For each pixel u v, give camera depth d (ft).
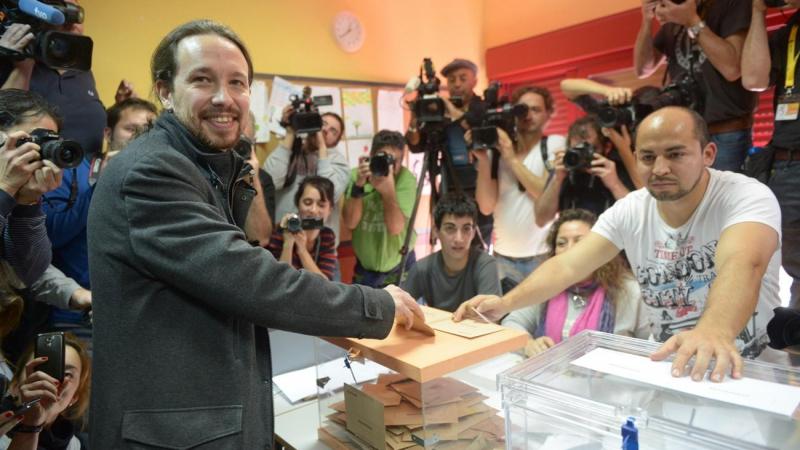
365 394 3.43
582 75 10.82
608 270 5.70
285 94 9.48
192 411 2.80
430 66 8.30
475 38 12.58
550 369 2.78
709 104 6.83
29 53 4.89
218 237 2.74
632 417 2.22
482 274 6.55
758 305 4.01
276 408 4.71
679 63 7.40
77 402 4.18
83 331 5.49
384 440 3.28
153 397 2.78
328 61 10.12
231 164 3.30
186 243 2.70
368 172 8.25
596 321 5.64
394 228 8.66
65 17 5.10
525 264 8.80
